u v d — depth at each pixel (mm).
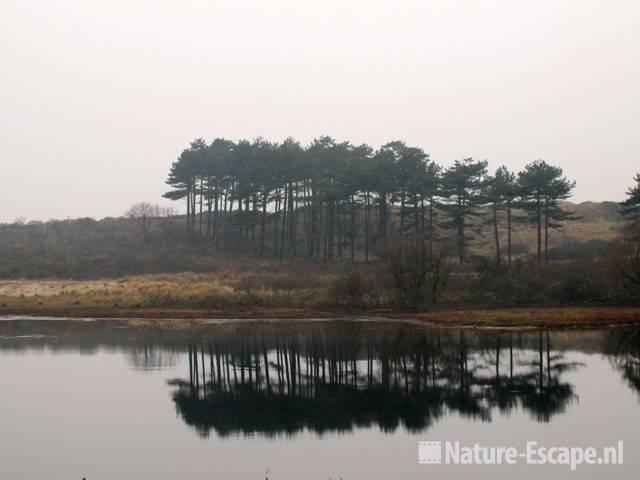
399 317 49906
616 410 22219
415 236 57812
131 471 16578
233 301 55375
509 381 27266
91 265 77438
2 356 33812
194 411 22781
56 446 18688
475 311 51156
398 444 18875
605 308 51188
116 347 36625
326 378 28484
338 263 75688
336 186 77938
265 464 17125
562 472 16281
